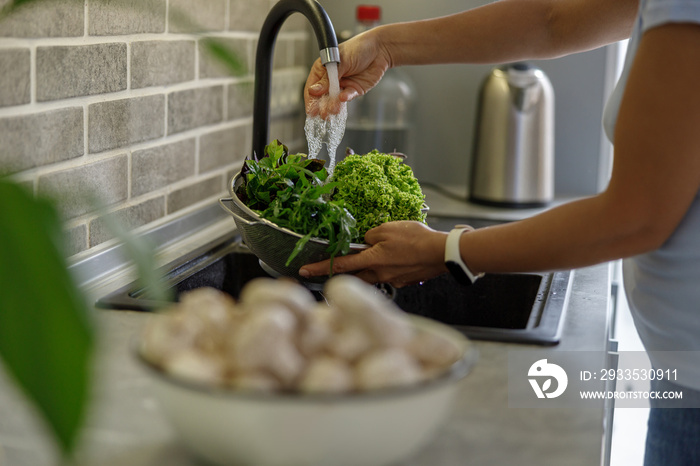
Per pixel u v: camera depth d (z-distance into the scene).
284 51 1.90
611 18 1.14
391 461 0.53
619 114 0.75
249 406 0.47
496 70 1.86
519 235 0.83
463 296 1.24
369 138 1.96
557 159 2.02
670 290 0.86
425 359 0.54
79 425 0.28
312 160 1.10
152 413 0.65
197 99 1.45
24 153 0.96
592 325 0.94
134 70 1.21
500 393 0.72
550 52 1.21
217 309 0.55
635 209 0.74
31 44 0.96
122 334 0.85
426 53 1.22
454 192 2.01
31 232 0.31
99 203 0.40
